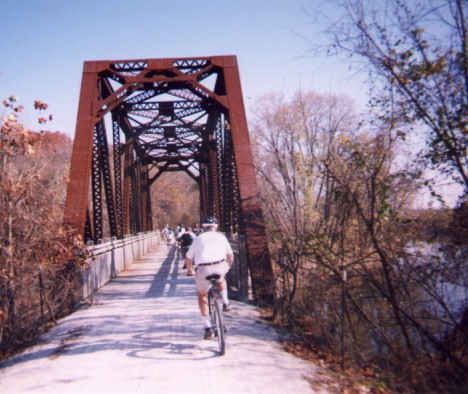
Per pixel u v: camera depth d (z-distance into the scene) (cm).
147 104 1786
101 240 1229
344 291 581
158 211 7381
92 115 1156
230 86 1185
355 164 585
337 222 638
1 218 675
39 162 739
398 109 558
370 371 527
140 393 404
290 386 425
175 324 668
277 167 766
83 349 550
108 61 1217
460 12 483
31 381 448
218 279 534
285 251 767
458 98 523
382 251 546
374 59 538
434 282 563
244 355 514
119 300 941
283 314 739
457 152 541
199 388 414
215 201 2083
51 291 780
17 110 704
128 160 2123
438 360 531
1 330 607
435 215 580
